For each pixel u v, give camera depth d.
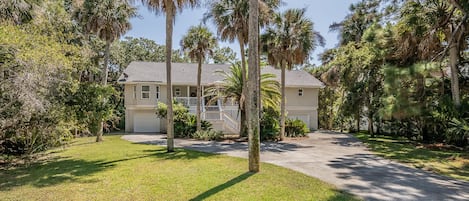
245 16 16.97
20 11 10.34
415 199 5.98
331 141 18.14
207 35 20.75
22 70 9.12
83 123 14.41
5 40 8.62
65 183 7.38
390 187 6.92
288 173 8.27
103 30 19.23
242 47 17.86
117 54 33.28
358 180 7.59
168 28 13.13
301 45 18.00
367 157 11.52
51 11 13.00
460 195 6.29
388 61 14.29
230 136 21.36
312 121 30.00
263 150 13.64
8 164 10.74
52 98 11.18
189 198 5.98
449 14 11.74
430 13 12.20
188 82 26.48
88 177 8.00
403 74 8.63
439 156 11.81
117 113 26.31
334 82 27.55
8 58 8.97
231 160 10.43
